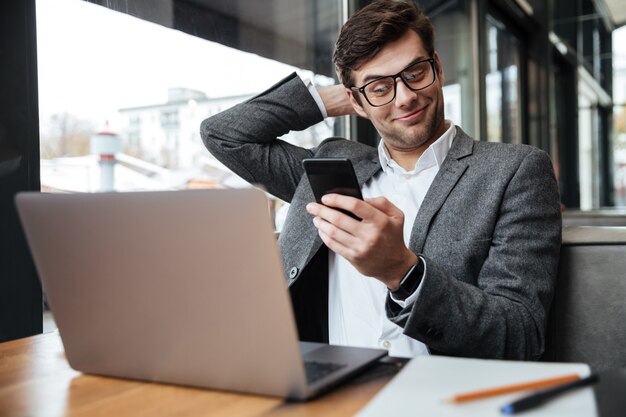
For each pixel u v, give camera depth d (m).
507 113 4.79
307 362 0.73
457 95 3.39
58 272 0.73
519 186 1.13
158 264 0.65
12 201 1.26
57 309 0.75
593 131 7.82
